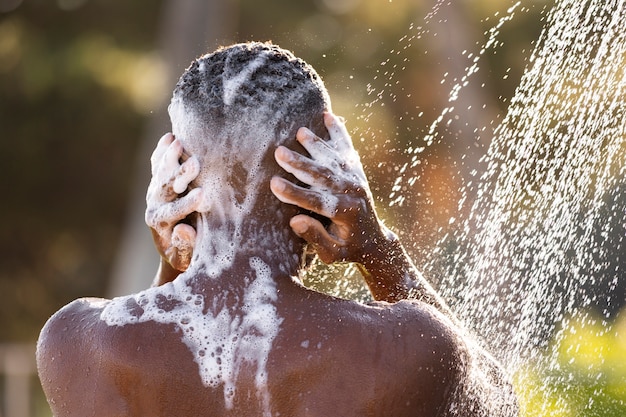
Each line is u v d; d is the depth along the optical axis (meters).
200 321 4.92
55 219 38.94
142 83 34.47
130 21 35.91
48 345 5.15
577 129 6.91
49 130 36.31
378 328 4.89
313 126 5.10
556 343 7.29
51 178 38.09
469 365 5.08
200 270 5.05
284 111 5.02
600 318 9.22
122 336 4.92
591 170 6.93
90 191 38.50
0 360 21.73
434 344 4.91
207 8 29.75
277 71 5.06
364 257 5.27
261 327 4.89
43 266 40.28
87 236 39.75
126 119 36.25
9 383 21.36
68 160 37.62
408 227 8.26
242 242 5.07
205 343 4.87
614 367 8.87
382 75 27.38
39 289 40.47
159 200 5.18
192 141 5.05
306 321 4.90
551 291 7.08
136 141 36.75
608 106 6.93
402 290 5.38
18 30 36.00
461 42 25.28
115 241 39.41
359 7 29.61
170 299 5.00
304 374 4.81
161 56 32.53
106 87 34.47
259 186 5.04
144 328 4.93
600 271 7.52
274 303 4.95
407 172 8.85
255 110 4.98
